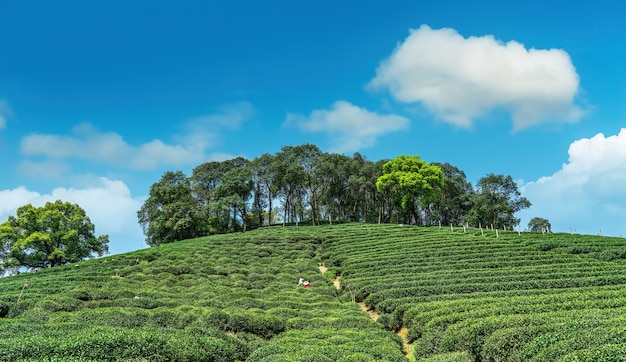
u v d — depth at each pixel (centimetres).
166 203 7725
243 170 7988
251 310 2680
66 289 3247
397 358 1716
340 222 8238
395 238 5316
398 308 2514
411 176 7156
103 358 1488
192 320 2372
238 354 2034
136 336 1627
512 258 3744
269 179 7738
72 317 2295
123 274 4062
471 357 1683
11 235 5794
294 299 3105
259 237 5997
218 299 3009
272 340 2183
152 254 4997
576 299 2212
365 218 9044
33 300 2805
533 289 2812
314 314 2691
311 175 7894
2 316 2630
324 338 2084
